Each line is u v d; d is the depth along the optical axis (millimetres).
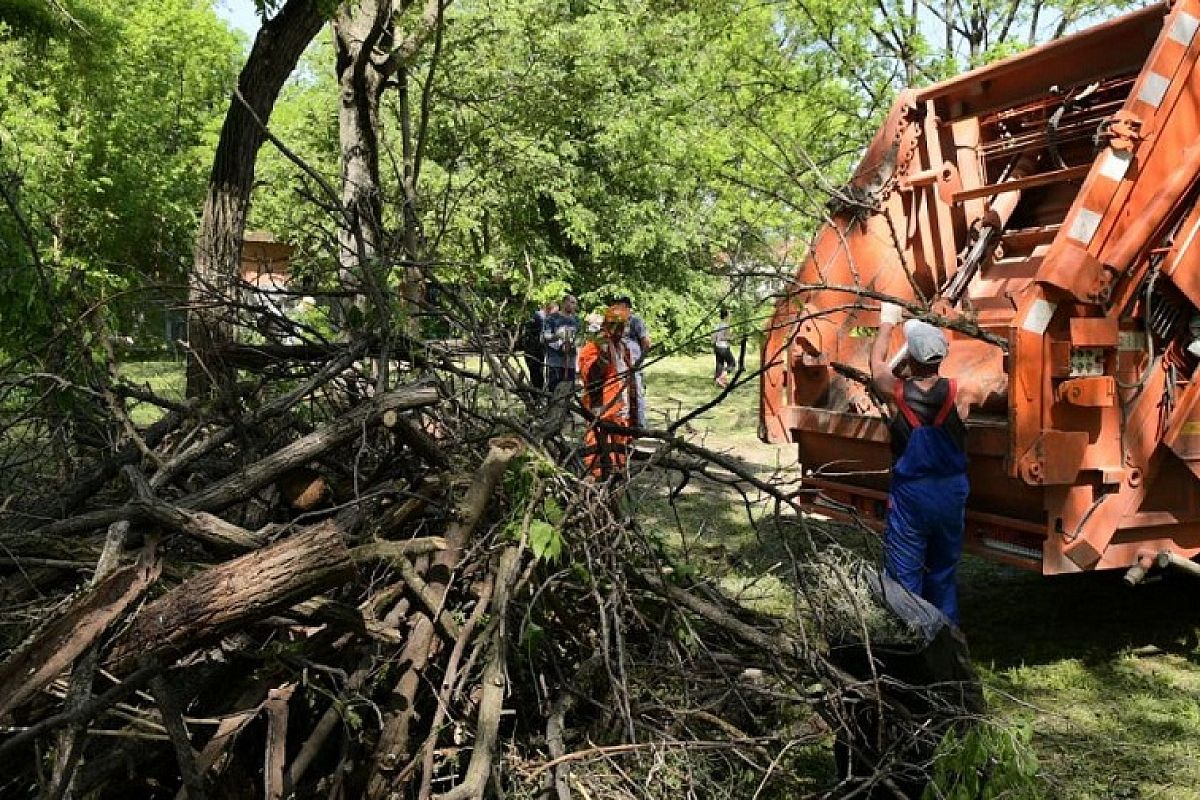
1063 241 4758
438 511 3389
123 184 15586
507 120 12594
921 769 3104
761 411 6465
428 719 3102
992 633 5824
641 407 7223
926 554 4879
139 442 3607
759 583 6223
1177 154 4945
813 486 6500
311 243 5781
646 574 3566
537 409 4105
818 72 10727
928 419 4754
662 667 3461
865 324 6500
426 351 3945
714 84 10883
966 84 6453
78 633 2512
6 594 3023
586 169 20156
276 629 2947
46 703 2670
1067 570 4918
